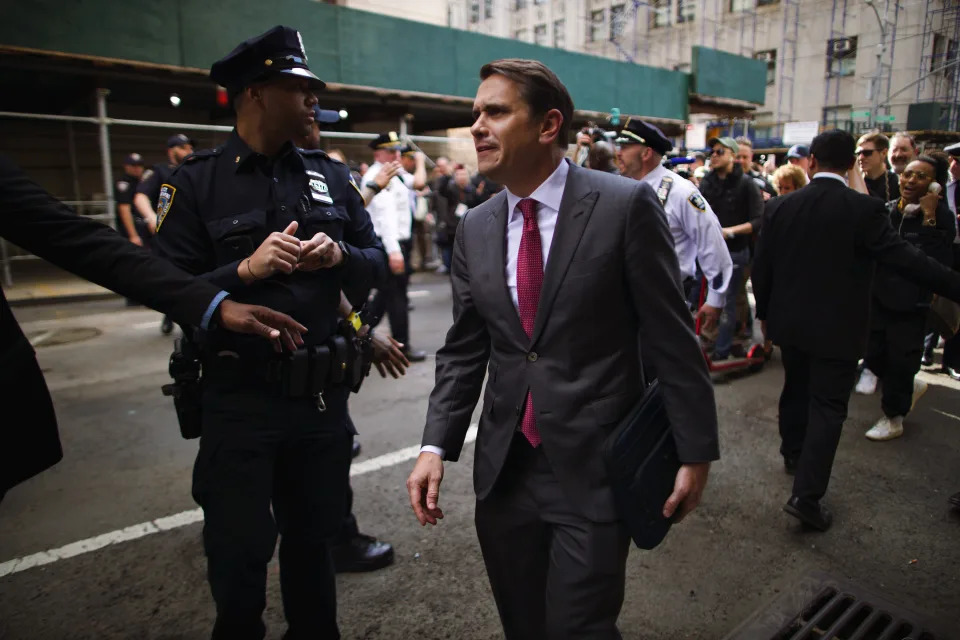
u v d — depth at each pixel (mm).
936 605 2469
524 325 1539
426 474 1621
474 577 2693
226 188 1790
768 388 5098
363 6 14336
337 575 2713
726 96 18703
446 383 1730
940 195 4441
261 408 1751
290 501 1931
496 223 1603
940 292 2771
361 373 1984
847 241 2885
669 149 3625
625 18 27766
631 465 1443
